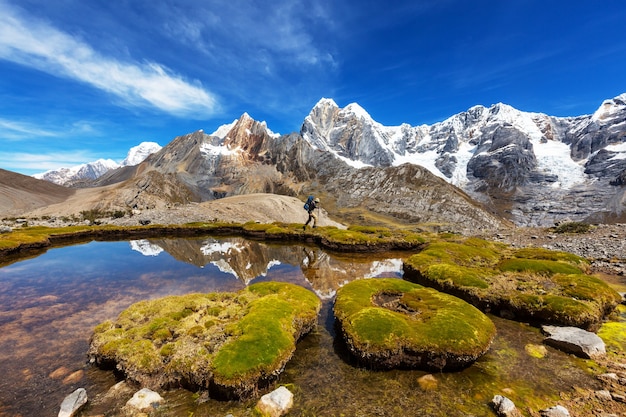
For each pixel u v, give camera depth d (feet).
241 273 85.66
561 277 61.57
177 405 31.73
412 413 30.42
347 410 30.96
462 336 39.96
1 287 71.41
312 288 72.13
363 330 41.63
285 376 36.76
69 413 29.58
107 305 60.13
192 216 217.56
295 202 393.09
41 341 45.21
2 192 497.87
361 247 123.54
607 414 28.89
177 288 71.20
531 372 36.88
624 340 43.91
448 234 156.46
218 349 37.04
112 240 147.95
